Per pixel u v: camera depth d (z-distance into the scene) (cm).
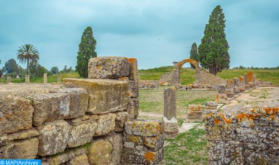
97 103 468
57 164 387
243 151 447
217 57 5203
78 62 5769
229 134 455
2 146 313
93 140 477
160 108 2202
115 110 524
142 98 2905
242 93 3084
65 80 492
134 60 664
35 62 8600
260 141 436
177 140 1123
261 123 437
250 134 443
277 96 2289
